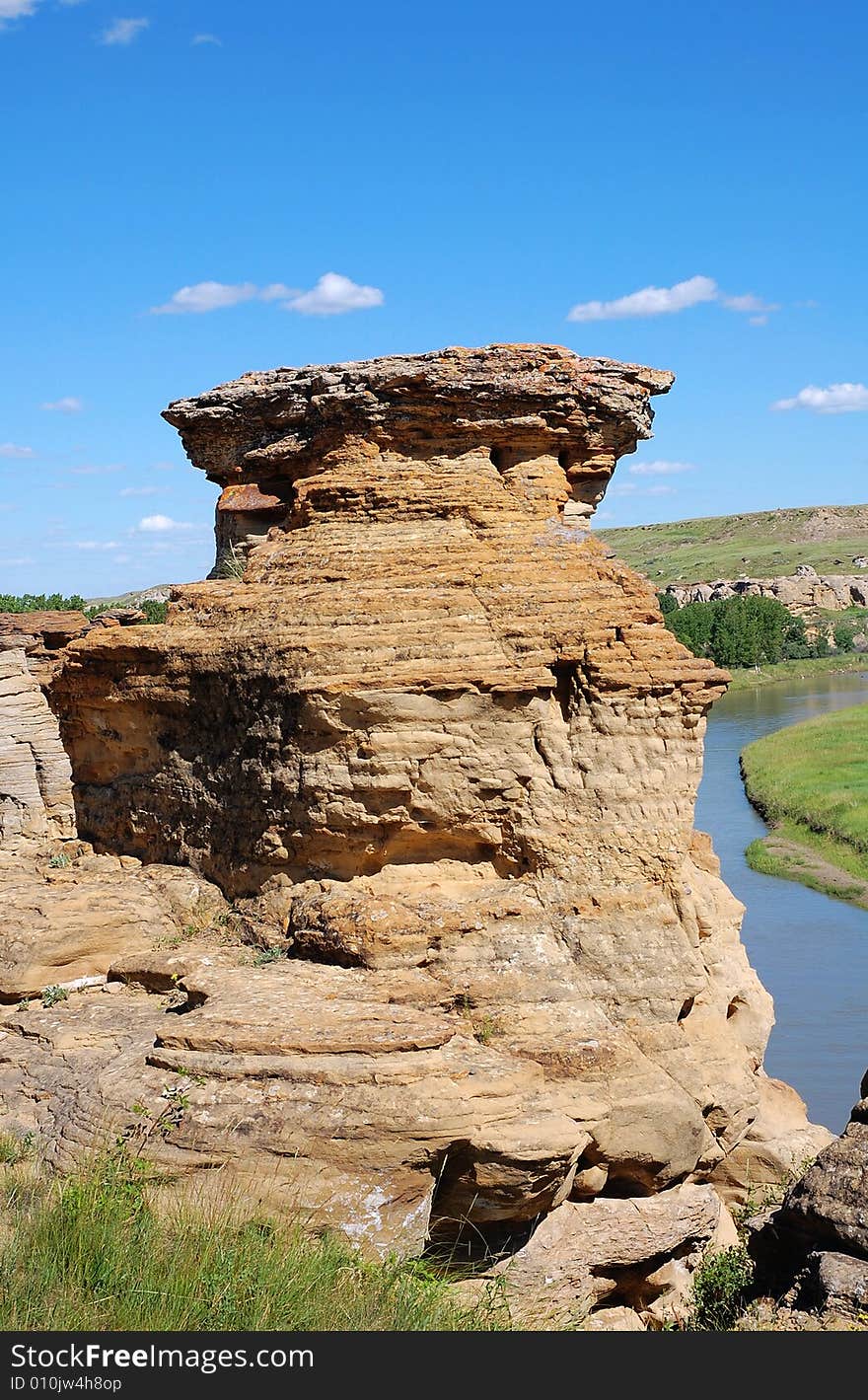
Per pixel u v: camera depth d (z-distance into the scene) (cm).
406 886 1634
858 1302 1123
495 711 1642
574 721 1655
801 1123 1883
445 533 1764
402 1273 1212
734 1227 1727
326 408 1862
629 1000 1612
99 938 1755
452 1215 1400
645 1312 1587
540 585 1698
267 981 1512
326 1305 1055
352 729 1638
